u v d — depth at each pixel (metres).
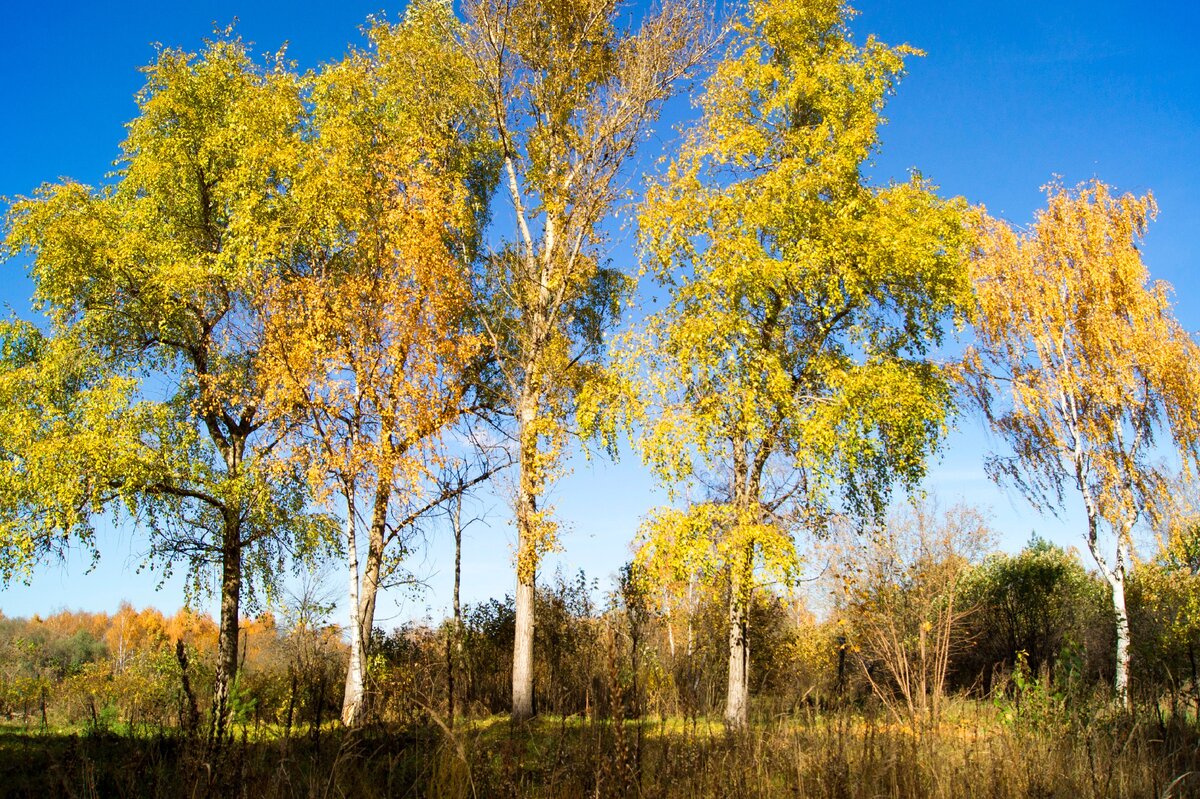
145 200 16.97
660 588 12.28
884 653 8.98
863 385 13.39
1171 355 17.09
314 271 15.19
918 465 14.38
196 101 17.66
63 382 15.94
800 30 15.18
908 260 13.52
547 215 15.75
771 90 15.35
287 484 15.95
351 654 12.42
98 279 16.31
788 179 14.20
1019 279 18.16
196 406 16.75
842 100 14.54
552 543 13.80
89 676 16.50
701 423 13.10
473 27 15.84
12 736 8.52
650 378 13.64
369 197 14.52
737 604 12.85
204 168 17.39
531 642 13.71
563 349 15.52
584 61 16.03
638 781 3.99
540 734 6.58
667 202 14.06
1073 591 22.00
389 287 13.27
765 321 14.86
